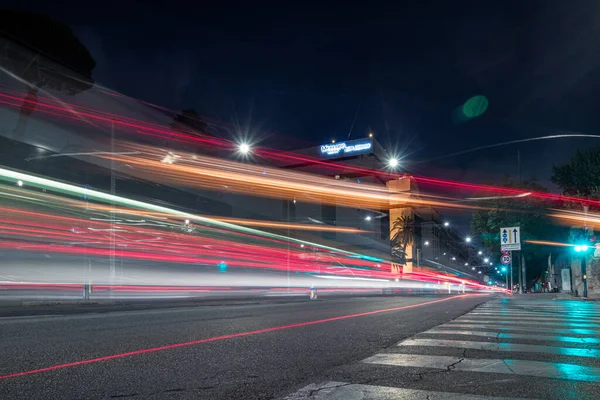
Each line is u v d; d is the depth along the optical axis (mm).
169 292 29922
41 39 34594
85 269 21000
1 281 24188
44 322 11516
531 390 4324
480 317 12438
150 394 4258
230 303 21109
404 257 84125
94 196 36312
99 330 9516
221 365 5652
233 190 55781
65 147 37062
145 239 40406
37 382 4711
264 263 53000
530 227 47344
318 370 5332
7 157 31641
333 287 53750
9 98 32844
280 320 11758
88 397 4141
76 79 37750
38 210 32531
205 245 46906
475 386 4496
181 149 49531
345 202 85812
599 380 4738
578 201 36438
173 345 7309
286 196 67562
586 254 28734
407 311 15062
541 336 8172
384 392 4273
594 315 13102
